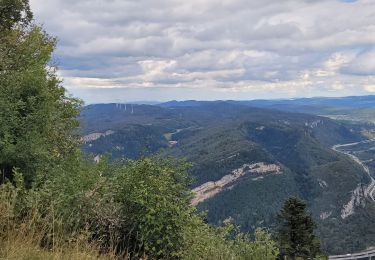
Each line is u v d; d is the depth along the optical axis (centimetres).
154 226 708
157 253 699
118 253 698
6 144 991
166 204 729
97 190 756
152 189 738
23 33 2183
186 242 732
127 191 753
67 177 834
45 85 1328
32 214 643
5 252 532
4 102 1107
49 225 628
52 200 683
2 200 623
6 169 1015
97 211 709
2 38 1819
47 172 1010
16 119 1098
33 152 1037
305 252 2920
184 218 741
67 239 625
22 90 1236
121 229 726
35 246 578
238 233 938
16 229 593
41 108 1254
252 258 908
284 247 2891
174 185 785
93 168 1018
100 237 695
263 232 966
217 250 806
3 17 2166
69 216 669
